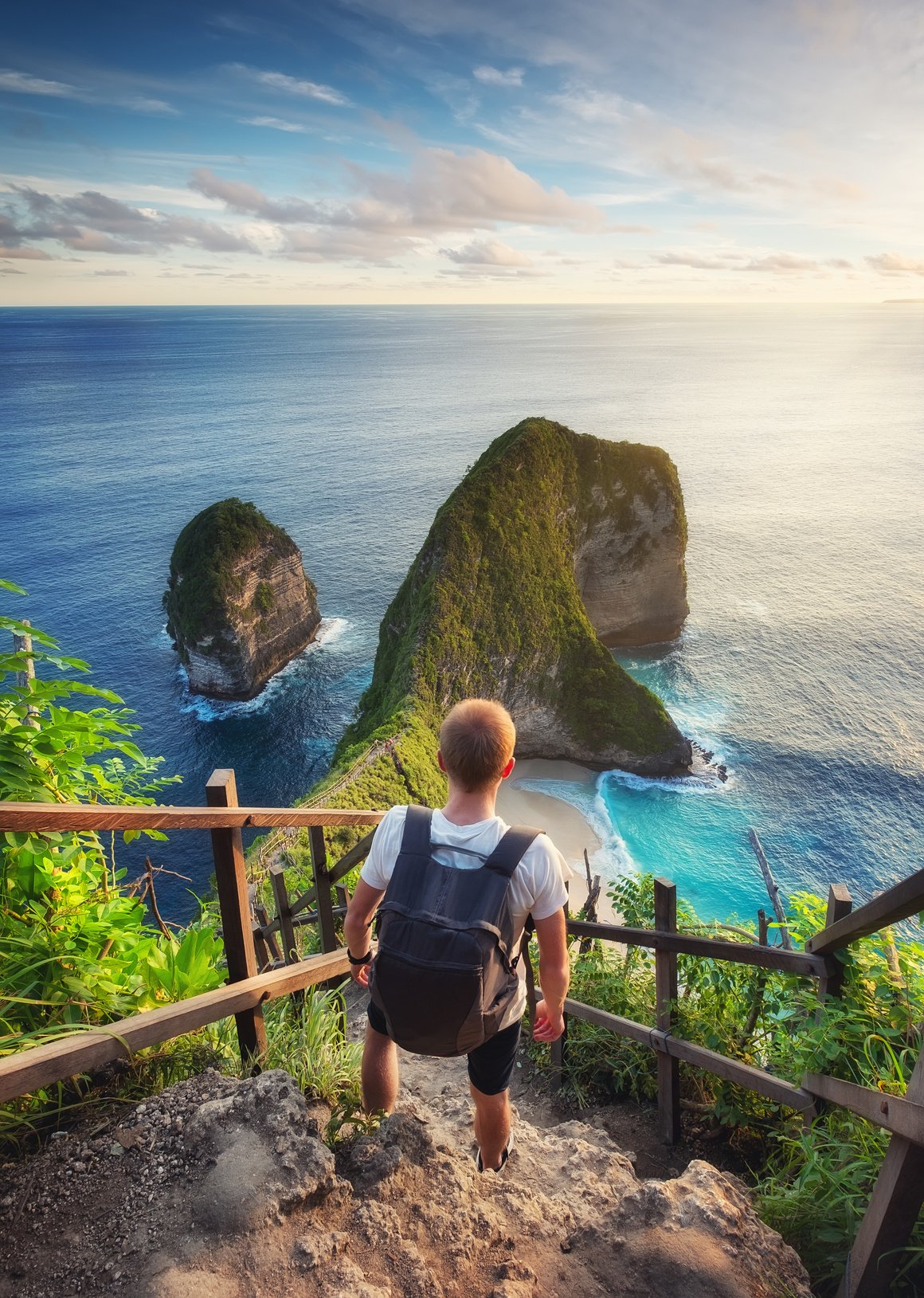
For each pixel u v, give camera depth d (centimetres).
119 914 300
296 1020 368
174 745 7662
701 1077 427
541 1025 230
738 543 14650
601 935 430
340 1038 350
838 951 304
